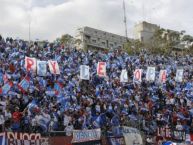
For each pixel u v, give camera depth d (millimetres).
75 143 27984
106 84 41188
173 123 38219
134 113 36500
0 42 42219
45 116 28281
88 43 95125
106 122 32344
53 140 26797
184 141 36844
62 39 83375
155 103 41000
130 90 41656
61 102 32188
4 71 33750
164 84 47094
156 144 34281
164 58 62406
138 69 45156
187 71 57719
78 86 37906
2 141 23969
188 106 43562
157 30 97875
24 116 27312
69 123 29500
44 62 35562
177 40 96250
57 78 37344
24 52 41531
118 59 52344
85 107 33156
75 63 45250
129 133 32281
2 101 27844
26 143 25188
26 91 30969
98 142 29531
